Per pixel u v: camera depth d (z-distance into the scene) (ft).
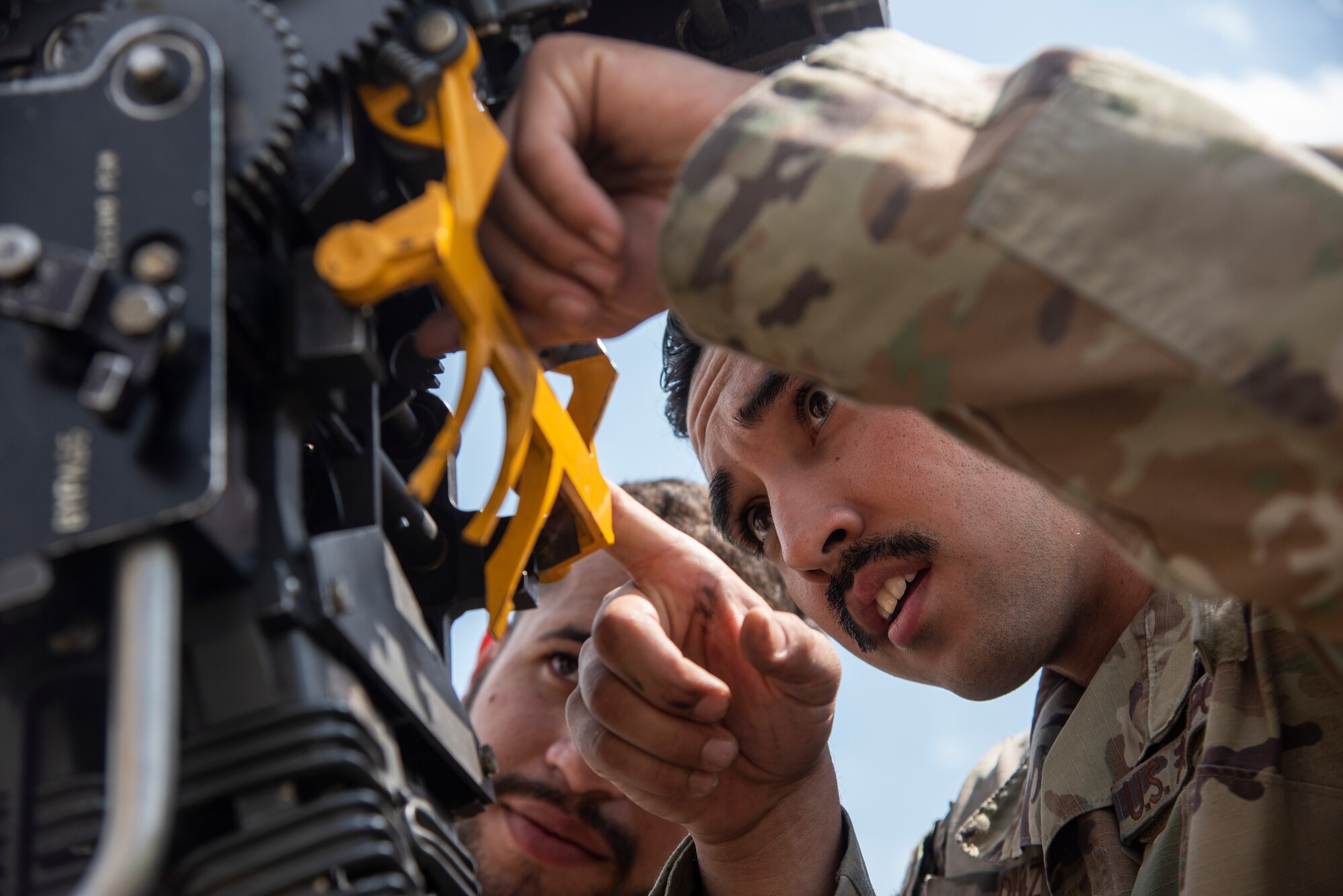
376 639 2.70
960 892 5.90
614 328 3.12
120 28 2.51
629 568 4.85
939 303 2.41
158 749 2.02
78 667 2.36
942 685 5.60
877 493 5.35
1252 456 2.19
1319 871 3.60
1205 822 3.74
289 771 2.29
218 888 2.21
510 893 6.84
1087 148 2.36
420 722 2.79
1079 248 2.30
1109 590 5.35
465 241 2.67
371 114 2.75
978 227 2.37
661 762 4.59
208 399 2.20
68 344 2.22
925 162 2.51
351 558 2.75
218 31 2.53
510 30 3.01
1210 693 4.17
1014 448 2.51
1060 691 5.59
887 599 5.51
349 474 3.01
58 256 2.22
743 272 2.57
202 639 2.40
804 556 5.47
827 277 2.49
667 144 2.96
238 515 2.44
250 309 2.52
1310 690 3.85
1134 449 2.32
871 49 2.81
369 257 2.51
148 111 2.39
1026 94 2.51
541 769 6.97
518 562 3.19
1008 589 5.22
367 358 2.62
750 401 5.61
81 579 2.31
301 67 2.51
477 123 2.72
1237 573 2.27
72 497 2.16
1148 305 2.23
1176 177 2.28
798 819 5.13
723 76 2.98
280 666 2.40
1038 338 2.32
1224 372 2.15
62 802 2.30
